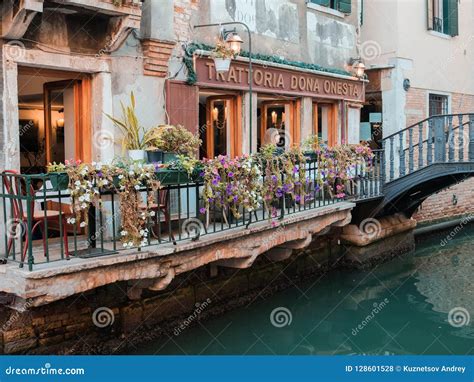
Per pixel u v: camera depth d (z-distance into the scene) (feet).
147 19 23.58
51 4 19.30
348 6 38.42
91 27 21.52
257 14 30.81
